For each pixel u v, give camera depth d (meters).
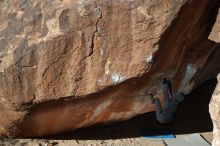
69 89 7.78
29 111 8.09
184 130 9.31
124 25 7.39
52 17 7.77
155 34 7.27
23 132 8.60
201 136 9.12
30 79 7.86
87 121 8.64
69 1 7.81
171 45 7.54
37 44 7.76
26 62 7.81
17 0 8.30
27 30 7.93
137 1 7.29
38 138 8.81
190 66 8.36
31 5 8.08
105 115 8.50
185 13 7.25
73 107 8.08
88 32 7.54
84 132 9.06
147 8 7.25
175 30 7.36
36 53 7.77
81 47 7.60
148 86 7.98
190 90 8.77
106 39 7.50
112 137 8.98
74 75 7.71
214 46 8.25
